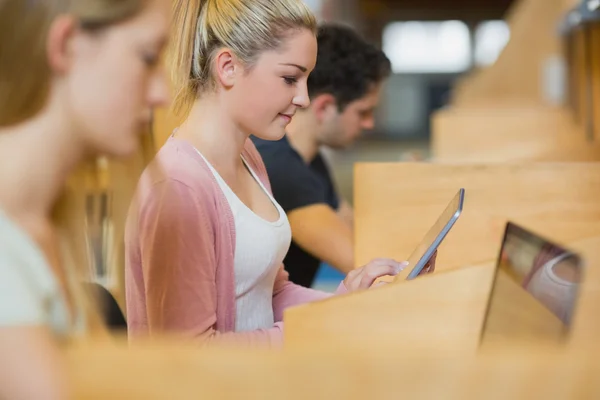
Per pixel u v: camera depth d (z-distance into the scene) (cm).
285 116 131
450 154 357
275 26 125
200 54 129
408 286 99
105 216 97
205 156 128
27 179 72
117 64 73
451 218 121
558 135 346
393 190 192
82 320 79
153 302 118
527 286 88
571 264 83
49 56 70
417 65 1197
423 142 1130
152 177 118
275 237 133
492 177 193
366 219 192
